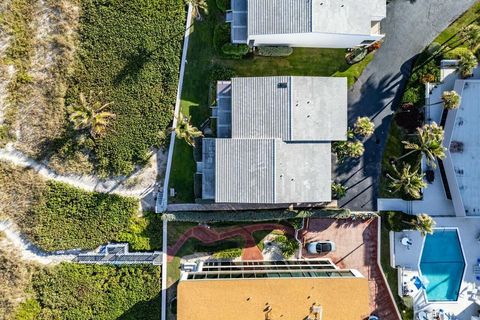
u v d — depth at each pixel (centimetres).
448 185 4344
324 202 4325
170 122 4316
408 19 4347
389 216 4300
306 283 3750
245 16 4044
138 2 4172
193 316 3688
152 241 4384
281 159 3869
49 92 4203
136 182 4362
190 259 4406
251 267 4212
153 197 4391
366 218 4400
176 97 4297
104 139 4269
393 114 4391
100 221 4362
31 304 4347
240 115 3931
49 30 4172
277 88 3875
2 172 4262
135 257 4397
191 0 4050
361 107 4378
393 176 4372
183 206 4369
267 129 3900
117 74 4234
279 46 4231
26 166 4288
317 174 3947
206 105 4322
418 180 3847
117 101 4262
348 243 4431
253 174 3859
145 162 4338
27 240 4362
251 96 3916
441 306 4400
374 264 4438
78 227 4359
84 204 4350
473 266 4416
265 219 4312
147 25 4203
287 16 3747
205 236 4406
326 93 3934
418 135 4128
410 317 4400
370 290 4459
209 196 4119
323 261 4400
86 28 4172
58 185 4306
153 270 4384
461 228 4406
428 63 4312
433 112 4353
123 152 4297
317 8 3703
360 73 4366
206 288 3706
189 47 4269
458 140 4238
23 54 4178
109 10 4162
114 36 4197
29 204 4312
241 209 4359
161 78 4281
